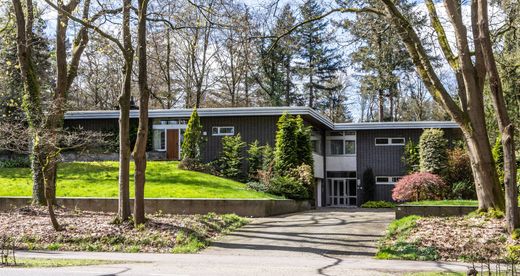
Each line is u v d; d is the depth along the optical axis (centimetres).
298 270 1121
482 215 1656
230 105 5075
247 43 1717
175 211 2206
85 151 3434
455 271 1111
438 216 1992
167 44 3806
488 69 1483
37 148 1708
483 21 1482
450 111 1647
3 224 1723
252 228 1897
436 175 3016
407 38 1648
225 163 3281
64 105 1953
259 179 3003
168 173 2869
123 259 1304
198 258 1352
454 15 1599
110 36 1628
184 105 5059
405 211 2052
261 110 3369
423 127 3775
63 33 1984
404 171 3875
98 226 1675
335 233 1778
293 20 1702
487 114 2608
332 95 5753
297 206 2773
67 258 1308
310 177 3003
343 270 1126
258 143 3419
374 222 2041
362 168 3956
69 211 2002
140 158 1698
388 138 3941
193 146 3209
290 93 5225
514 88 2234
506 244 1399
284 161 3050
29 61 1988
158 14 1750
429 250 1395
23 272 1048
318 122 3666
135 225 1678
